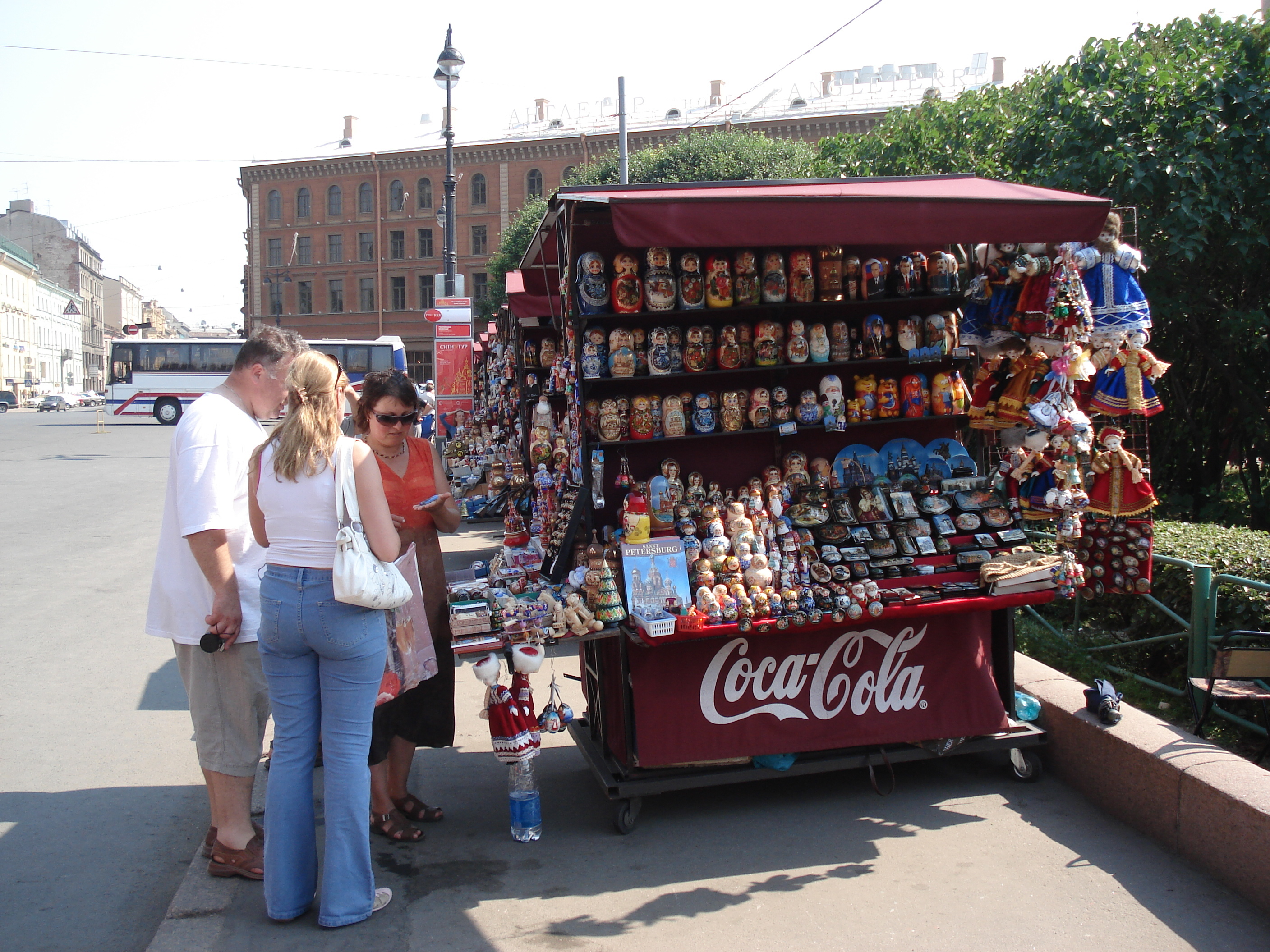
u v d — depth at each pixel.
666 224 3.42
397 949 2.83
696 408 4.21
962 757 4.30
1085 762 3.84
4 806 3.96
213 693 3.18
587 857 3.43
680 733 3.68
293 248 49.91
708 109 45.47
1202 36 7.95
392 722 3.51
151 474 16.05
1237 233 7.25
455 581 4.31
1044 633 5.61
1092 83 7.84
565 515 4.50
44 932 3.04
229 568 3.04
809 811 3.78
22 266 69.12
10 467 16.78
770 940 2.86
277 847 2.95
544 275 5.25
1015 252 4.12
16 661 5.91
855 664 3.87
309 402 2.87
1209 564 4.96
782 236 3.52
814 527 4.15
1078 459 3.85
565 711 3.66
